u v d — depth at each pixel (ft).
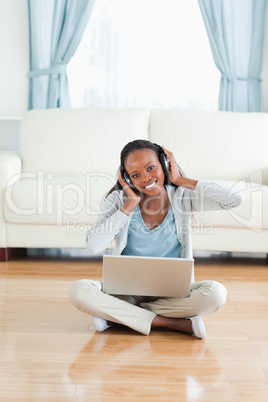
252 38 14.69
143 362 6.11
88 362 6.08
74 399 5.22
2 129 15.17
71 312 7.85
